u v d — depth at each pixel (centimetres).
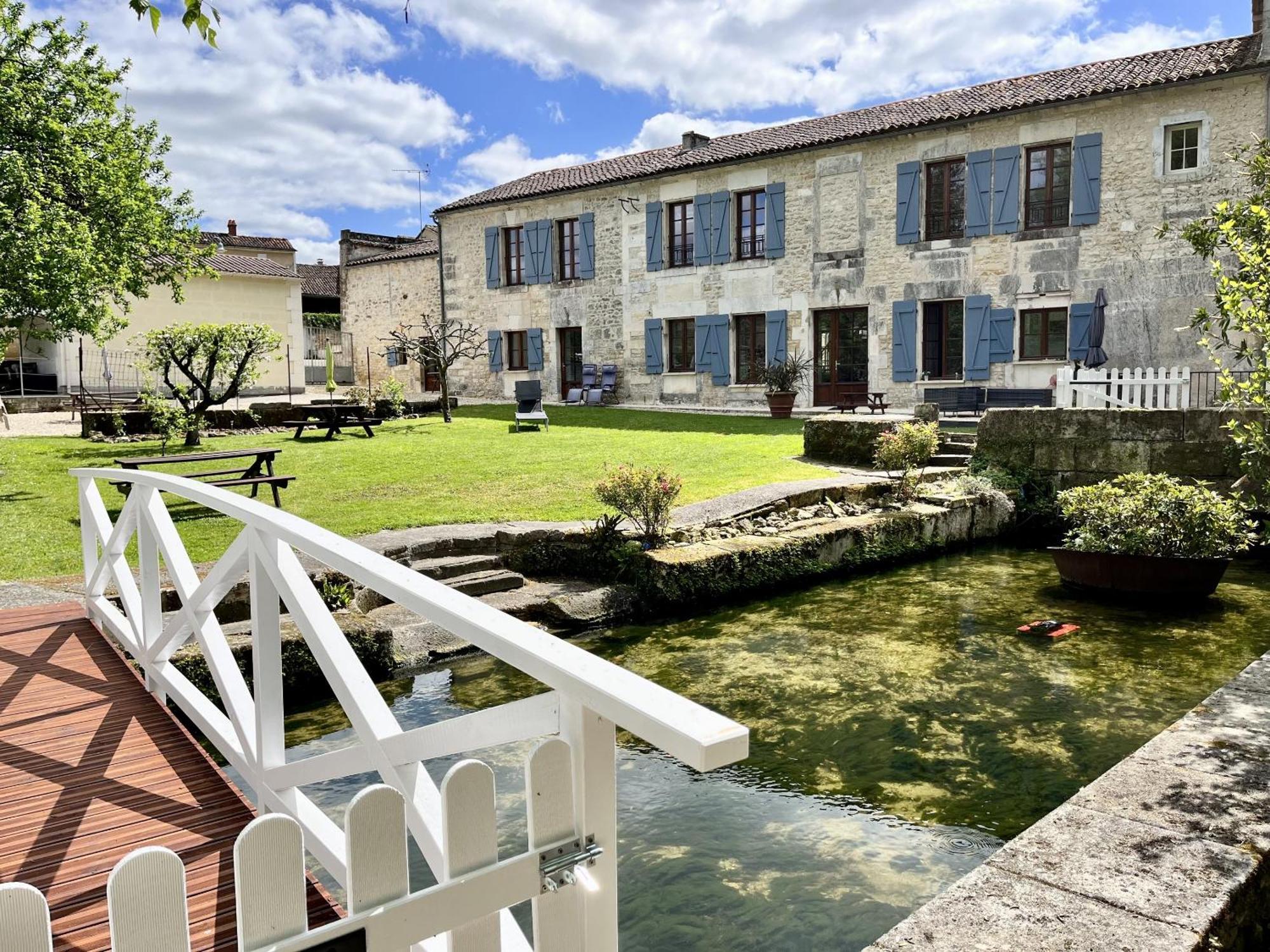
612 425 1622
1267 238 439
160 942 98
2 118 1212
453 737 151
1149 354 1452
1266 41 1344
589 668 122
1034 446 1091
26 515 837
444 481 1039
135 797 265
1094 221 1488
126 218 1353
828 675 557
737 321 1938
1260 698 339
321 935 105
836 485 991
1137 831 241
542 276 2195
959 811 379
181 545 336
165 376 1334
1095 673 554
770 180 1830
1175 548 734
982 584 805
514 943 137
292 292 2547
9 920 90
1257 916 224
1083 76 1575
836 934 294
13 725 328
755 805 386
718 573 740
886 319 1711
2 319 1125
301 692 512
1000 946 193
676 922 302
